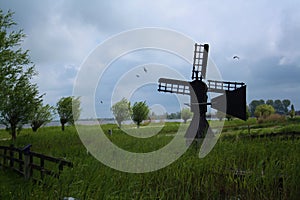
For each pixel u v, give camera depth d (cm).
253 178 653
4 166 1119
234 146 1088
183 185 673
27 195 634
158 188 703
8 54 1591
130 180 689
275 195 626
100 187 614
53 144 1716
